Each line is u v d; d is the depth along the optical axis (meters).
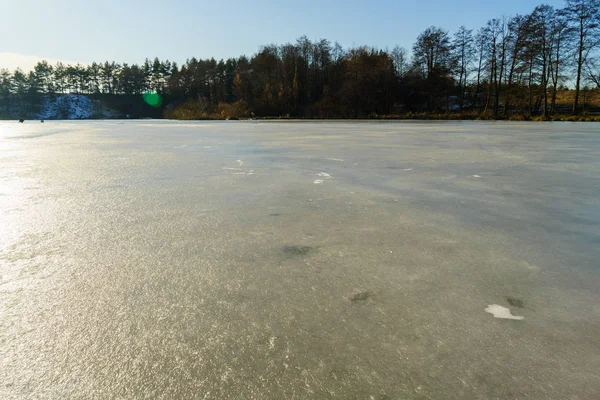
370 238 2.88
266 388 1.31
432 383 1.33
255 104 54.34
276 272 2.28
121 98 92.75
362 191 4.50
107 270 2.31
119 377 1.37
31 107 83.25
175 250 2.63
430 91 45.28
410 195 4.30
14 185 4.95
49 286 2.10
